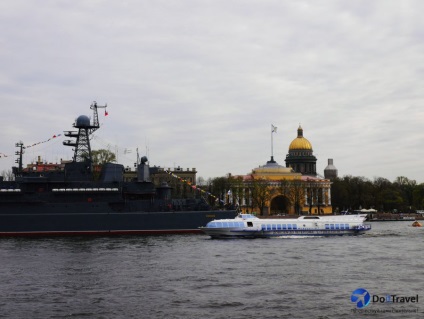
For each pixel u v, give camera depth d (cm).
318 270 6962
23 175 13075
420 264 7488
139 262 7806
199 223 13212
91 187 13025
